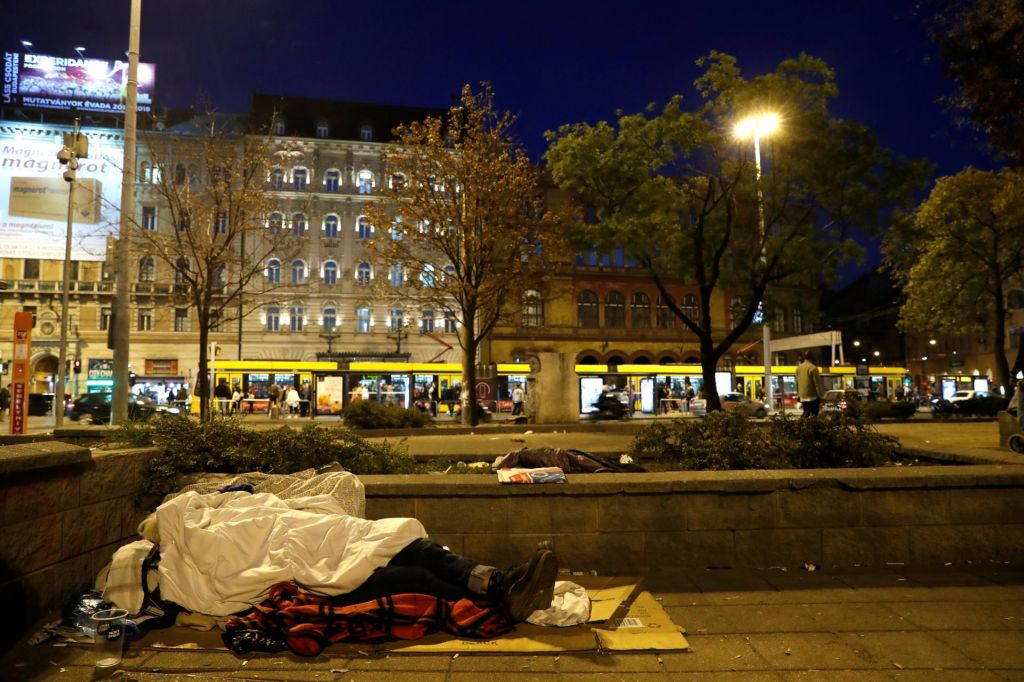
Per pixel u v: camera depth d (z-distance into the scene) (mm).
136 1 16438
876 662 3406
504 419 30578
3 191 46469
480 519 5020
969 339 65625
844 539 5156
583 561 5016
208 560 3838
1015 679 3197
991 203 26141
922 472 5273
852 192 16297
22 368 13492
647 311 57219
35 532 3855
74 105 51781
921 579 4789
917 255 33031
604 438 14375
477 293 20984
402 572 3830
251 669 3344
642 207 17953
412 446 11625
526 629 3816
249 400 33875
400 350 51812
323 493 4562
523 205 23125
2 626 3570
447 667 3373
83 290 49156
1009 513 5238
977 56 8227
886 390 44094
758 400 37344
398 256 21906
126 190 15961
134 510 4895
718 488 5086
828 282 17844
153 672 3305
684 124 16703
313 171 52406
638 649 3553
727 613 4152
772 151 16875
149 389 48625
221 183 20797
